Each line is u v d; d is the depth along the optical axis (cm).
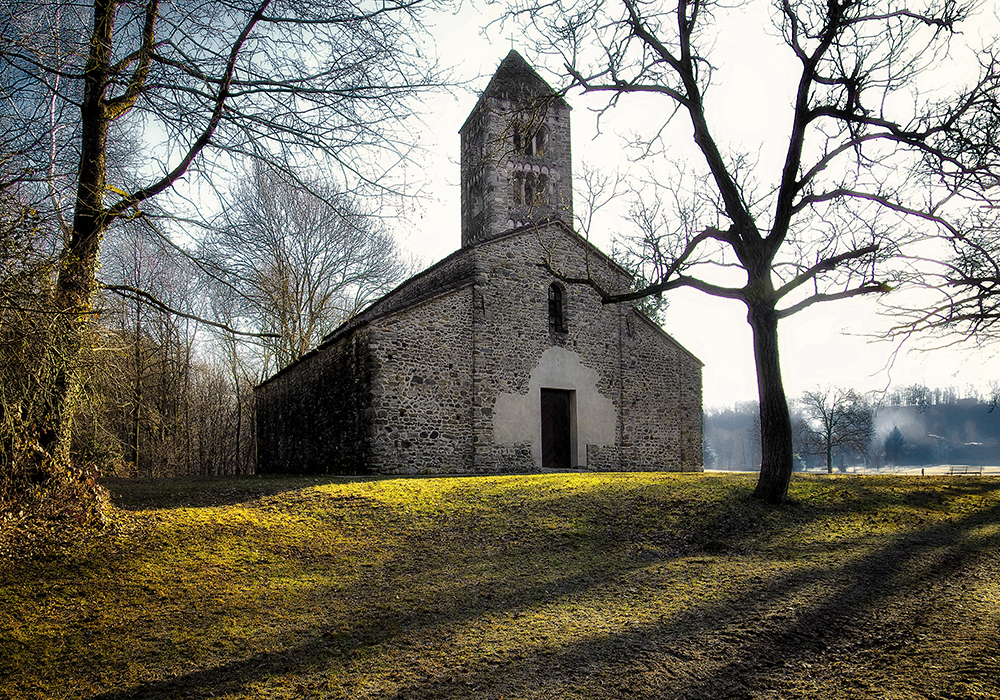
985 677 499
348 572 762
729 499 1073
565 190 2433
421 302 1684
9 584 648
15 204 638
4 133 645
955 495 1117
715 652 558
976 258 901
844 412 3622
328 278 2934
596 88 1196
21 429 757
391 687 501
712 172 1130
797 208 1082
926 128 1038
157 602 644
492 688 500
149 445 2614
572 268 1988
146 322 877
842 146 1073
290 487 1178
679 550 851
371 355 1602
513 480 1263
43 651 539
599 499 1082
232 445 3731
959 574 741
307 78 764
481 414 1733
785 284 1099
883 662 535
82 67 710
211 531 856
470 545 866
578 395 1941
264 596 678
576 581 739
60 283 731
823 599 669
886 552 820
